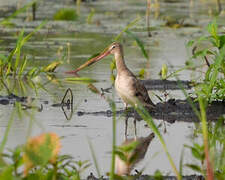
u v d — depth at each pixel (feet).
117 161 35.68
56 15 95.66
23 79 60.18
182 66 66.90
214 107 49.44
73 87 57.62
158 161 36.32
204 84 49.78
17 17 97.35
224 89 49.37
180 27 92.63
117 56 50.16
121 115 48.08
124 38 84.58
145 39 83.92
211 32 47.83
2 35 82.38
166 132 43.37
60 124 44.09
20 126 42.96
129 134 42.22
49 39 81.76
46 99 52.19
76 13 98.48
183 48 77.51
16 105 49.85
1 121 44.29
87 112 48.21
